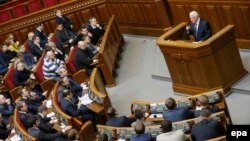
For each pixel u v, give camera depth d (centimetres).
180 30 2384
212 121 1573
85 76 2669
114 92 2714
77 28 3925
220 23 2584
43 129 2173
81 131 1978
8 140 2294
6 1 4475
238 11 2408
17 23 4034
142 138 1627
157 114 1950
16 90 2912
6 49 3556
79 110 2214
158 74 2653
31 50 3459
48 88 2814
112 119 1930
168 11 3106
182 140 1548
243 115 2030
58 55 3216
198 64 2134
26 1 4291
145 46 3228
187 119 1752
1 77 3266
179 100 1900
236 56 2192
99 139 1723
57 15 3584
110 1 3634
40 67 2966
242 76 2225
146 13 3259
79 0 3816
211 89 2177
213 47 2070
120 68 3016
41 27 3634
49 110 2436
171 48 2208
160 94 2484
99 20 3819
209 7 2598
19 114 2369
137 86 2678
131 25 3522
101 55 2730
